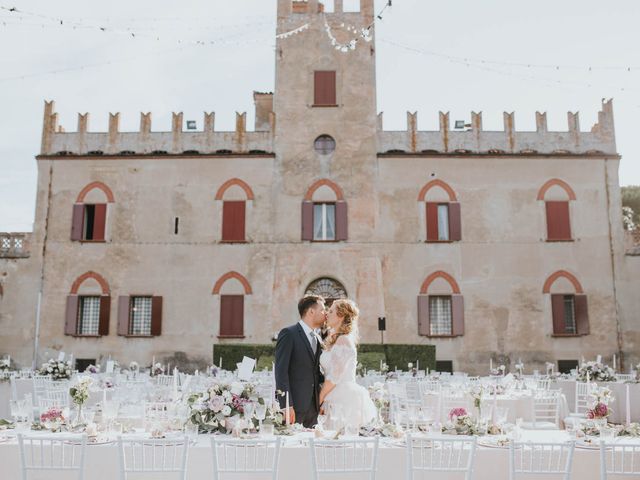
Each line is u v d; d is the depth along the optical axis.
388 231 31.28
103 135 32.47
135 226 31.52
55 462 7.94
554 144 32.31
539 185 31.77
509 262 31.06
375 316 30.50
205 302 30.80
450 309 30.89
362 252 31.06
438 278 30.86
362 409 9.45
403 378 19.69
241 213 31.53
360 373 23.95
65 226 31.59
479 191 31.67
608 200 31.72
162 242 31.34
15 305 30.92
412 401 12.22
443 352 30.22
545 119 32.53
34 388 16.30
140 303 31.20
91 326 31.08
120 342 30.52
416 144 32.22
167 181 31.88
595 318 30.70
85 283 31.06
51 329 30.70
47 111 32.78
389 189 31.64
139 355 30.41
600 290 30.94
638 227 33.56
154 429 8.49
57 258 31.27
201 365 30.30
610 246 31.31
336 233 31.25
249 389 9.05
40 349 30.55
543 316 30.62
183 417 8.98
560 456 7.69
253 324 30.55
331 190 31.67
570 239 31.27
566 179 31.86
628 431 9.40
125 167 32.06
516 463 8.00
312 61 32.97
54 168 32.09
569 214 31.58
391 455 7.91
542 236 31.33
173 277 31.03
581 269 31.09
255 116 37.19
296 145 32.09
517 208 31.56
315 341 9.69
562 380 20.25
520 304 30.70
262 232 31.34
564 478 7.47
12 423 9.69
